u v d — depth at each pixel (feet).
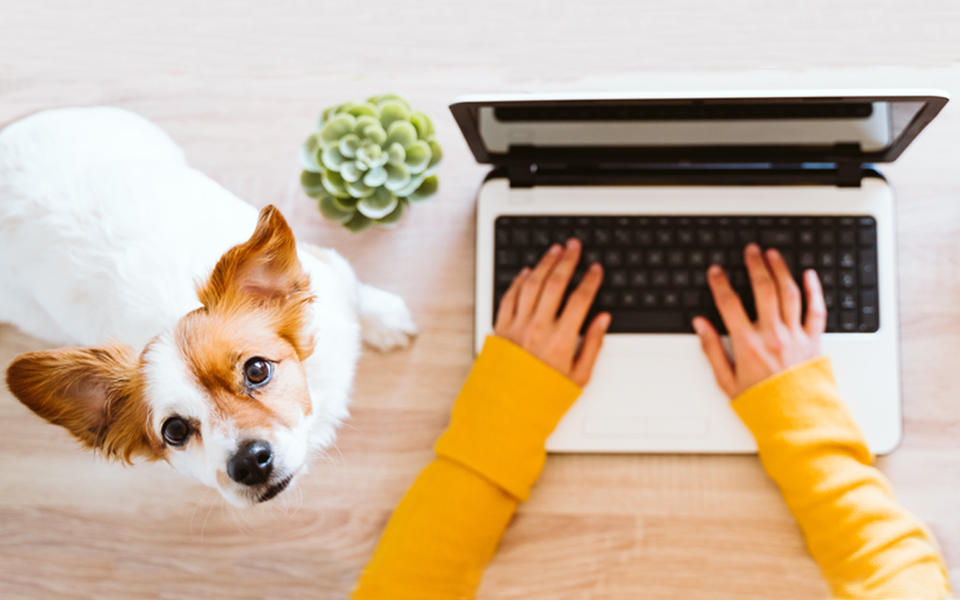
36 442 3.07
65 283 2.55
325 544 3.00
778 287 2.82
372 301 2.96
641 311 2.86
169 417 2.27
